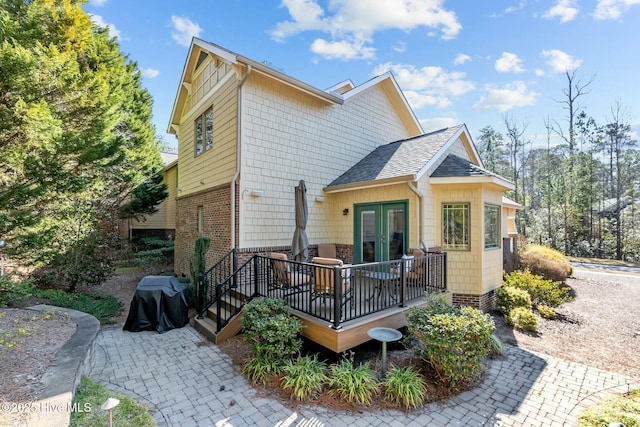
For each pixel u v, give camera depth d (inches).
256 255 263.3
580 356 222.5
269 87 341.4
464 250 321.1
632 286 466.3
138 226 771.4
